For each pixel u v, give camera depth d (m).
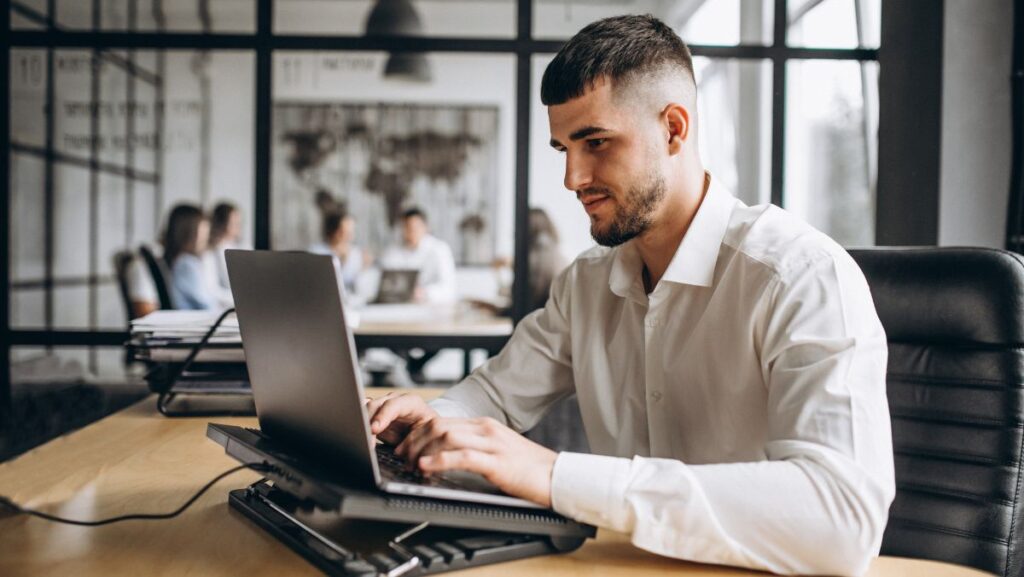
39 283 6.87
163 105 7.70
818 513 0.80
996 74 2.37
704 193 1.19
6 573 0.78
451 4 7.70
